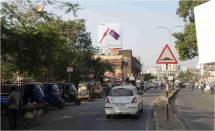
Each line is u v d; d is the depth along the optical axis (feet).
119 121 42.16
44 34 51.52
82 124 38.96
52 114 53.31
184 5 114.42
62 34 71.05
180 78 526.57
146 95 125.39
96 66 140.97
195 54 118.62
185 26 118.62
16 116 35.53
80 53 119.44
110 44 249.14
